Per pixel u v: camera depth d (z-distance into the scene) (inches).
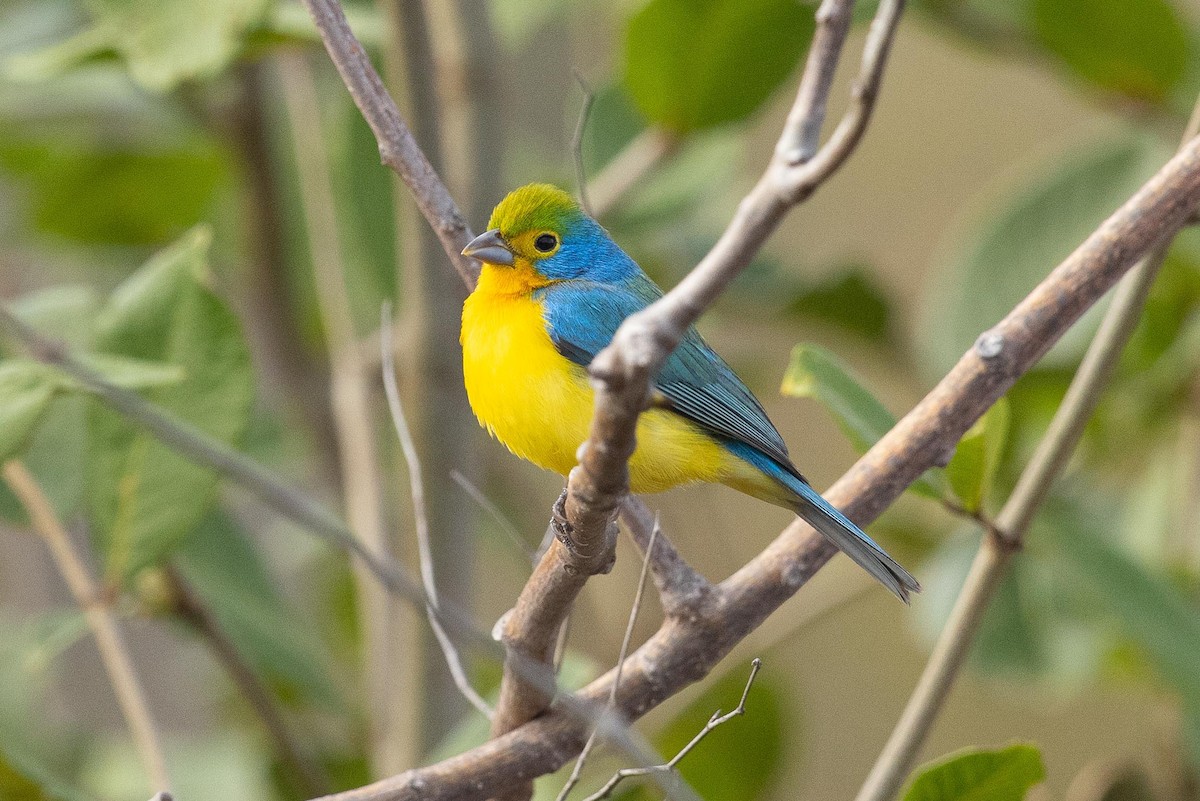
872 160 698.2
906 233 682.2
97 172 540.7
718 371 327.0
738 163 550.6
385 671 431.2
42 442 354.9
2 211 568.1
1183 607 366.3
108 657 320.2
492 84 403.9
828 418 679.7
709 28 414.6
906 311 536.7
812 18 415.8
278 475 483.8
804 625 449.7
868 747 668.7
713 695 457.7
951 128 697.0
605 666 487.5
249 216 513.7
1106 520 486.6
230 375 341.4
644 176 448.1
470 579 408.8
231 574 442.6
